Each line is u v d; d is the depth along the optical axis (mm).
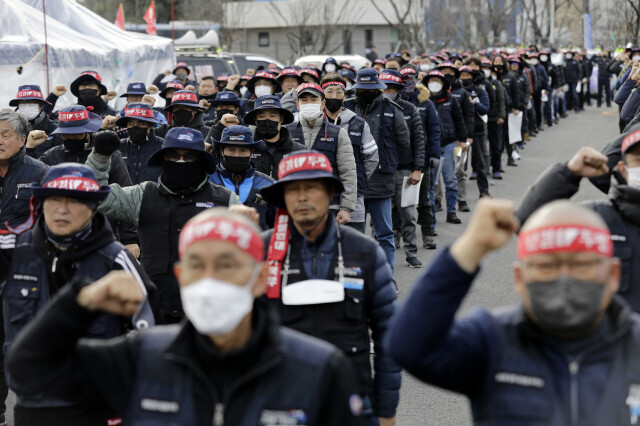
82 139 7746
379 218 9180
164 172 5395
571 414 2500
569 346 2541
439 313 2525
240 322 2613
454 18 47875
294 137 7785
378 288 4074
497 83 16500
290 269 4066
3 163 5922
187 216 5375
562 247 2428
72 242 4266
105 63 15922
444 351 2596
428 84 12617
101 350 2764
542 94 25016
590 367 2535
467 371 2637
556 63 27609
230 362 2611
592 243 2430
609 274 2492
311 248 4090
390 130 9242
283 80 12555
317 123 7758
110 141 5691
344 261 4059
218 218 2555
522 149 21500
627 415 2496
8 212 5906
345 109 8320
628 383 2518
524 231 2523
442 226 12719
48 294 4336
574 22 61562
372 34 52312
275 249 4102
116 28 18375
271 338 2627
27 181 5922
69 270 4293
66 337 2674
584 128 25969
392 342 2596
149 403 2652
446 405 6207
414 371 2604
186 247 2545
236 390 2604
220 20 42469
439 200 13852
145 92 12359
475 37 48125
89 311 2654
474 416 2660
